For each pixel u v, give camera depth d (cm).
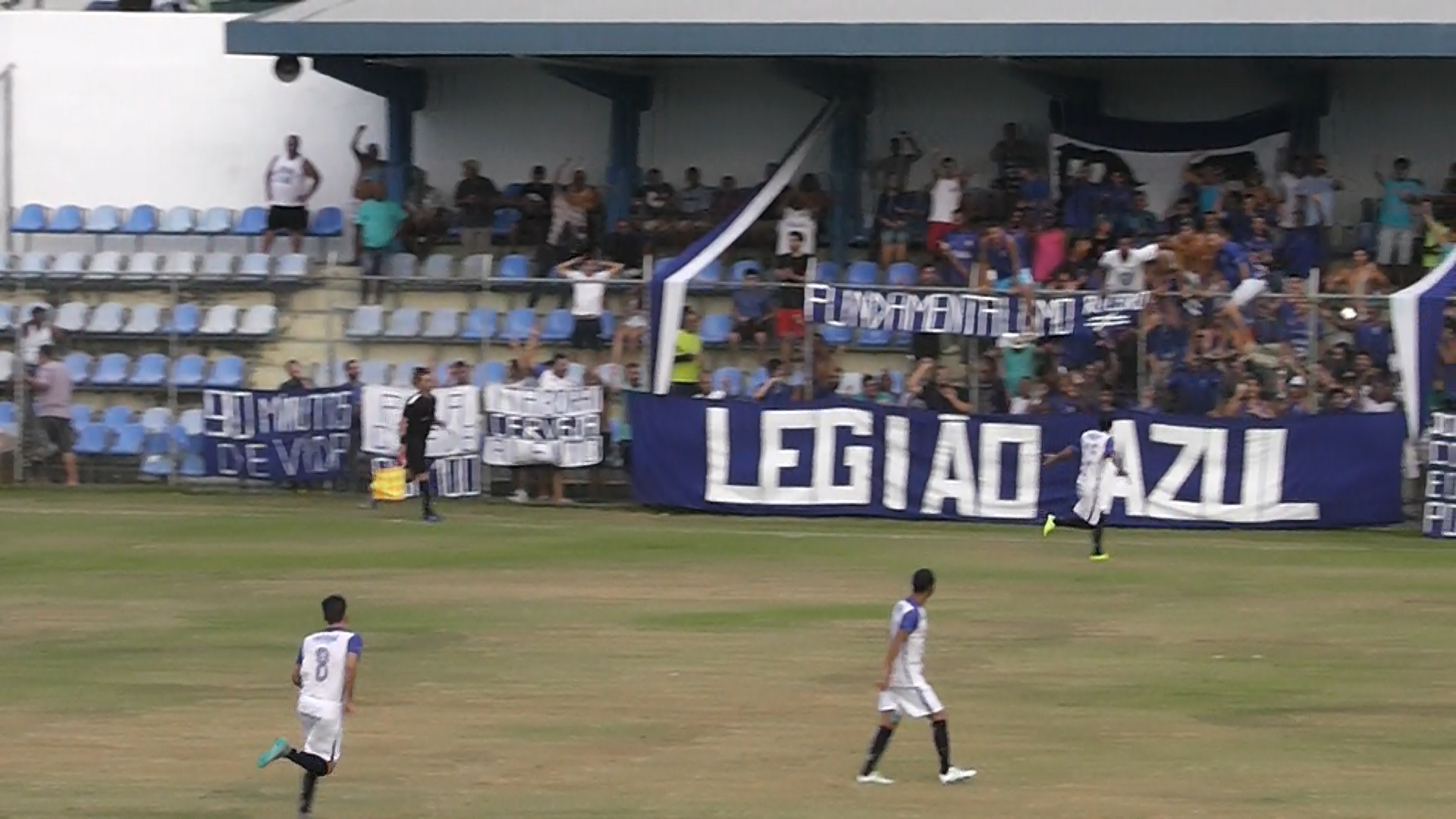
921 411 11325
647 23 12850
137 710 6694
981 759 5991
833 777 5781
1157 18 12275
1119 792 5581
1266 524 10925
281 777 5831
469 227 14250
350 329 13188
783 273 12575
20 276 13825
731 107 14538
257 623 8169
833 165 14012
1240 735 6275
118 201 15238
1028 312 11275
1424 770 5831
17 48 15288
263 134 15112
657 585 9044
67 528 10881
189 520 11194
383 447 12225
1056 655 7481
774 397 11762
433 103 14912
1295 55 11981
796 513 11475
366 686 7000
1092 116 13850
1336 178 13612
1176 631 7938
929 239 13262
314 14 13625
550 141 14800
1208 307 11144
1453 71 13375
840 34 12588
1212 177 13225
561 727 6412
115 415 13162
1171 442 11000
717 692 6894
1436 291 10781
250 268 14275
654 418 11688
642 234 13688
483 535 10612
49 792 5656
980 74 14075
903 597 8725
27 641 7844
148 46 15175
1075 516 10669
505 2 13625
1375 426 10819
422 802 5531
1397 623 8081
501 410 12006
